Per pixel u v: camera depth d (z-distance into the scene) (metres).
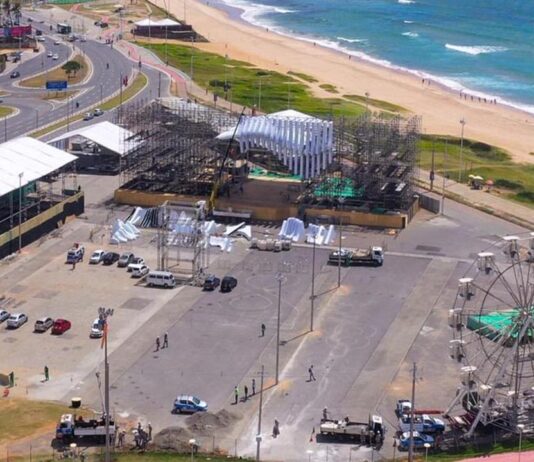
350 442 194.25
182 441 190.00
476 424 197.50
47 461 182.12
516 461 184.62
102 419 191.88
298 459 187.50
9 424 196.38
